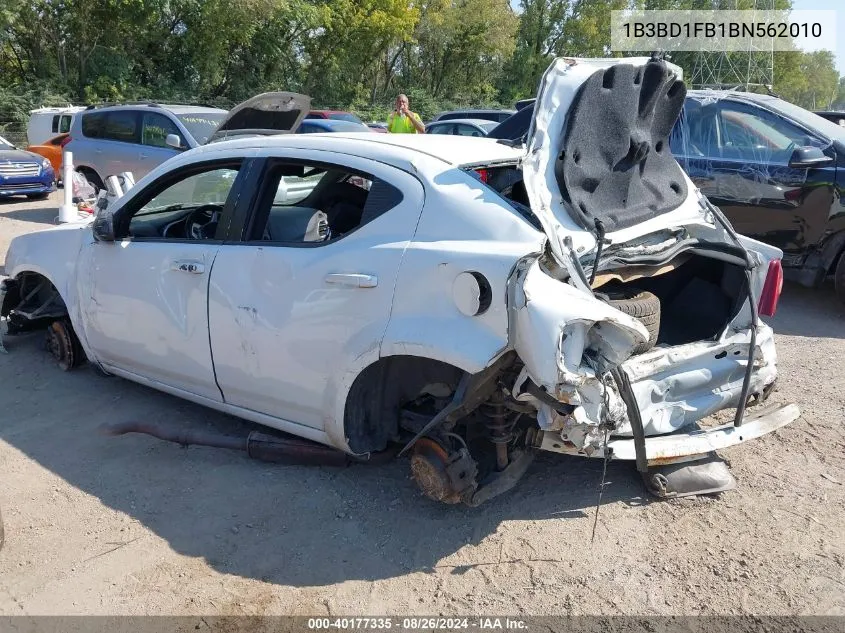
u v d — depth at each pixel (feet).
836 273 21.17
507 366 9.43
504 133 14.01
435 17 131.95
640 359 10.21
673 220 11.53
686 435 10.66
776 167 21.22
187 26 96.78
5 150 49.11
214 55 98.99
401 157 10.64
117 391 15.34
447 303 9.43
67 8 86.28
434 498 10.42
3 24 79.66
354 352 10.23
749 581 9.46
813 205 20.76
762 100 22.57
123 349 13.83
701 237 12.37
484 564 9.84
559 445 10.04
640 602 9.10
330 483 11.80
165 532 10.56
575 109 10.05
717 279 12.73
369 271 10.12
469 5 138.10
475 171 10.46
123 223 13.74
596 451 9.67
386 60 139.44
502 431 10.39
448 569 9.75
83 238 14.84
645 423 10.36
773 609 8.95
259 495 11.46
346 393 10.50
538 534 10.47
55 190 53.62
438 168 10.32
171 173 13.19
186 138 36.06
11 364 16.81
